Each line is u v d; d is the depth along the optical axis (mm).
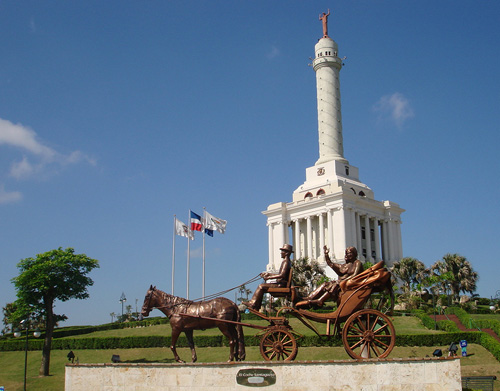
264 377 25125
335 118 117250
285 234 112625
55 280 54375
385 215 112625
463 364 45906
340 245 102188
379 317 25781
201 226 82375
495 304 87438
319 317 26031
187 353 55094
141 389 26312
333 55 119875
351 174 115812
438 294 83625
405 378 24250
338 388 24500
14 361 60031
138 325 80000
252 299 27328
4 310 104500
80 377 27156
